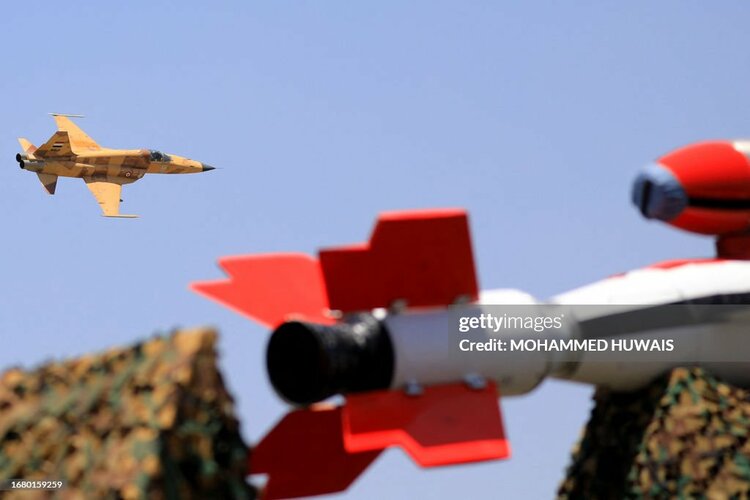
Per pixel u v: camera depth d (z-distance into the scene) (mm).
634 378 41719
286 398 36812
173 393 31156
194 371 31594
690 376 41500
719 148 44000
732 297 42156
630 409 42531
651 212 44344
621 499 41938
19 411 33500
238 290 38406
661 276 42344
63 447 32156
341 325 37031
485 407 37344
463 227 36469
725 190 43531
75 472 31609
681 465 40188
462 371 37844
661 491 40219
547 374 39844
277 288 38719
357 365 36531
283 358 36875
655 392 41844
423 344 37344
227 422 31719
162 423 30844
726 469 39875
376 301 37500
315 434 38844
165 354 32125
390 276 37094
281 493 38500
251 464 38281
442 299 38000
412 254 36750
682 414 40844
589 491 42906
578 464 43594
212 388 31797
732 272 42812
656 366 41594
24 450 32688
